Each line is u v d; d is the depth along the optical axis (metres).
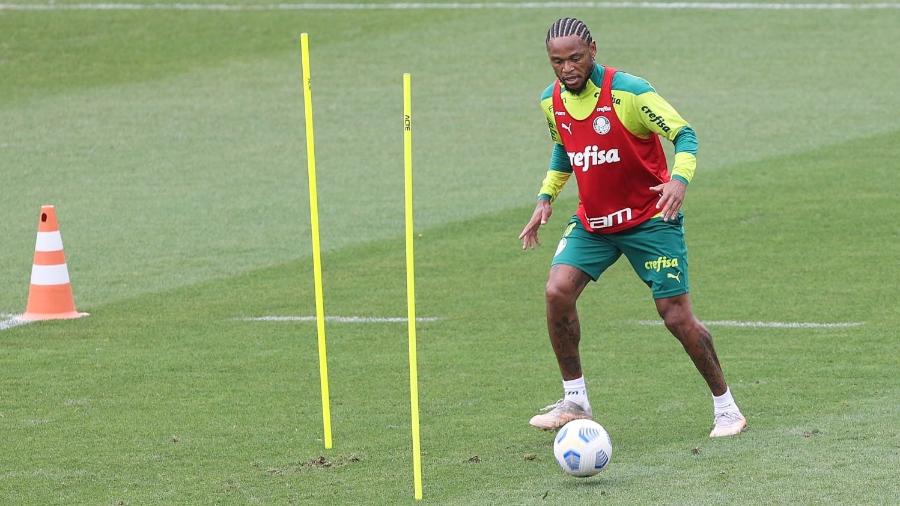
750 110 73.38
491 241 50.53
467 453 27.00
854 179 58.22
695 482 24.44
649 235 27.61
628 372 33.44
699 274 44.59
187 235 52.75
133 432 29.17
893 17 95.88
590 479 24.92
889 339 35.88
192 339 38.09
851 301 40.44
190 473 26.11
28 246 51.62
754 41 90.56
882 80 79.56
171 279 45.97
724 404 27.81
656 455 26.36
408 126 23.56
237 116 77.00
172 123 75.62
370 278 45.53
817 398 30.31
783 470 24.94
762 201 55.00
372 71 87.19
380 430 28.89
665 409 30.00
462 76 84.94
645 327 38.19
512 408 30.50
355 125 73.88
